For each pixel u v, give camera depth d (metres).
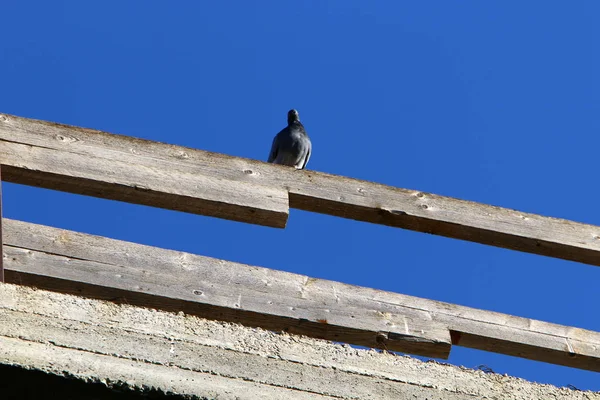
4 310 7.45
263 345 7.86
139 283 9.13
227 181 9.96
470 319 9.68
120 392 7.12
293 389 7.62
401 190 10.43
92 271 9.13
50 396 7.07
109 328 7.60
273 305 9.23
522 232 10.39
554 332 9.82
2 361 6.95
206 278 9.32
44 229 9.34
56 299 7.68
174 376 7.37
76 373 7.08
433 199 10.45
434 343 9.33
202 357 7.61
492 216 10.45
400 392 7.86
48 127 9.81
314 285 9.48
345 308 9.38
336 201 10.16
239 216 9.92
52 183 9.59
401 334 9.30
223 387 7.41
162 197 9.73
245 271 9.46
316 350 7.96
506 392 8.09
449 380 8.05
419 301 9.66
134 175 9.73
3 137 9.56
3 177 9.50
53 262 9.12
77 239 9.34
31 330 7.38
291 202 10.20
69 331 7.47
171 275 9.27
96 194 9.73
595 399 8.19
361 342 9.29
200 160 10.05
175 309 9.14
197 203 9.80
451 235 10.41
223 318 9.18
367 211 10.22
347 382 7.80
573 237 10.46
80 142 9.81
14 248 9.11
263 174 10.15
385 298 9.57
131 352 7.46
